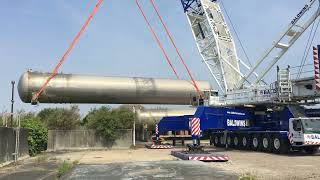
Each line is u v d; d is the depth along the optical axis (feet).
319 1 101.14
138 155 93.76
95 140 130.00
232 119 104.37
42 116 151.64
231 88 123.24
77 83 136.77
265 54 113.60
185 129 118.21
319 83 88.28
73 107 147.33
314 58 89.15
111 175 48.14
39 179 48.91
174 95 152.25
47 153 108.88
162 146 124.57
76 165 62.39
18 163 74.08
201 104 122.93
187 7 134.21
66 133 128.98
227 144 110.73
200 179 44.24
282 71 96.89
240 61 127.65
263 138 96.58
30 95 133.18
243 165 62.95
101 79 141.79
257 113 108.37
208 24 129.18
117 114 132.98
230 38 129.90
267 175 49.67
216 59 128.88
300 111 94.38
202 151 83.46
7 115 85.10
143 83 147.64
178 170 52.90
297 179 46.01
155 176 46.88
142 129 178.81
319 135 84.94
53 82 134.10
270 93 99.91
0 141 68.03
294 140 86.33
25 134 92.58
